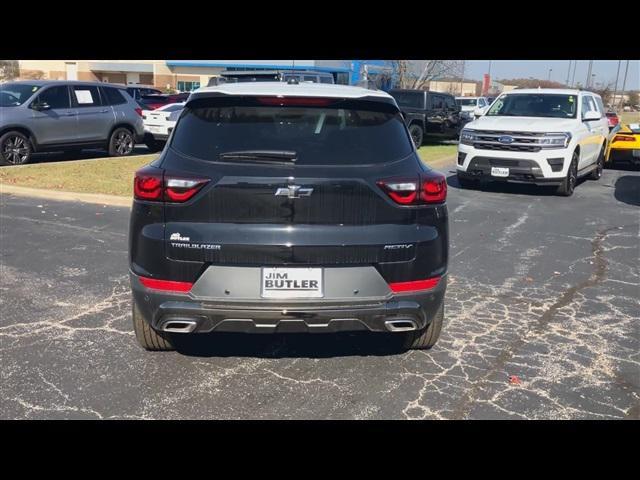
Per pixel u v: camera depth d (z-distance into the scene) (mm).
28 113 13398
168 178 3586
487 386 4008
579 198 11500
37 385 3883
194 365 4215
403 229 3682
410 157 3863
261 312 3594
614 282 6281
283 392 3879
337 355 4422
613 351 4594
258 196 3543
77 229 7934
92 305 5289
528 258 7125
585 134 12156
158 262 3633
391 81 33219
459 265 6773
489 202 10781
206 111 3900
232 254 3562
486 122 11969
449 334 4855
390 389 3943
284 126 3818
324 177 3572
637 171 16781
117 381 3959
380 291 3678
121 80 48938
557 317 5273
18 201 9648
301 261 3576
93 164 13359
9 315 5027
